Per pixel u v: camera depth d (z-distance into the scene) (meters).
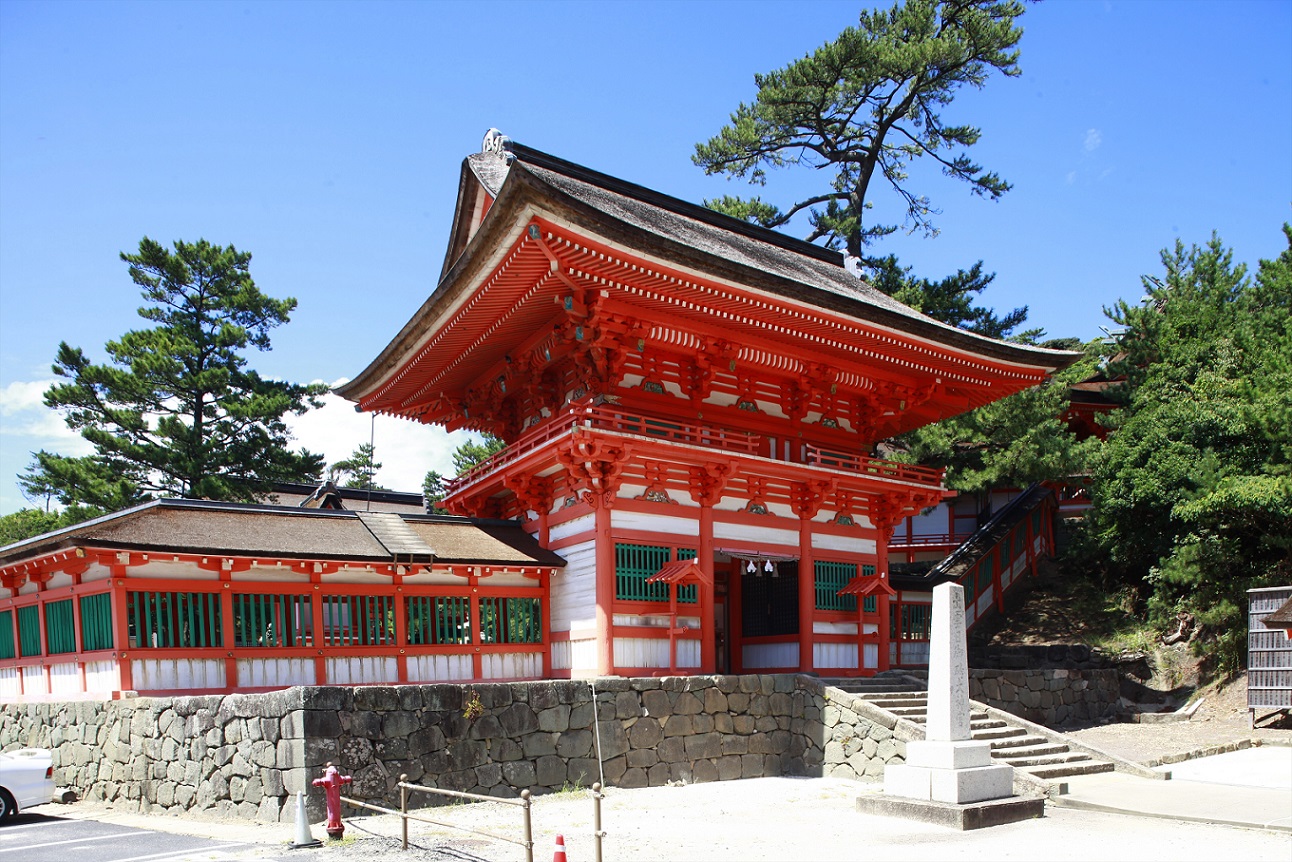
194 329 48.47
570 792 18.72
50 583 21.47
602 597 22.22
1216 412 32.47
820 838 14.04
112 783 18.59
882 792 16.83
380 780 16.20
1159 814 15.52
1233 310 38.88
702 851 13.11
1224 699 28.84
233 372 48.41
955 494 30.58
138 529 19.47
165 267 48.16
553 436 23.61
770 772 22.42
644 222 26.42
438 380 28.08
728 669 28.12
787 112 47.25
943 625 16.31
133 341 46.59
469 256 20.31
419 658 22.30
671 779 20.56
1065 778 19.34
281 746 15.73
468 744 17.58
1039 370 29.38
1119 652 33.56
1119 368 42.25
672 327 23.44
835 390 28.23
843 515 27.83
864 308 23.94
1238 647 30.00
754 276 21.56
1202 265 42.97
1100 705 30.11
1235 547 30.62
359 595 21.69
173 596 19.41
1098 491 36.19
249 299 49.56
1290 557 30.48
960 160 47.91
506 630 23.80
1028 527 42.03
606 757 19.67
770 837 14.16
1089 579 40.09
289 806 15.41
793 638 26.33
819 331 24.62
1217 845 13.29
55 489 44.69
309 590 21.00
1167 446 33.41
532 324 24.12
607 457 22.22
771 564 25.59
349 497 45.25
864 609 27.62
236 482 46.22
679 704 21.09
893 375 28.56
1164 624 33.12
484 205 27.89
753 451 25.19
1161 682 31.84
